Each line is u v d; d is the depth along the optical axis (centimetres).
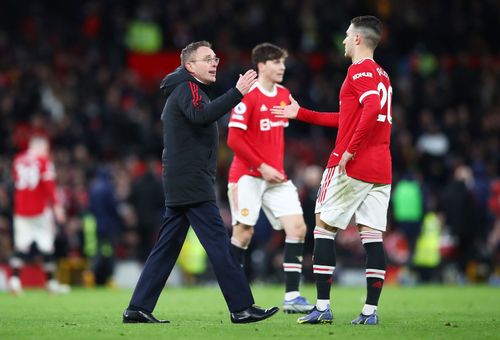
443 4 10562
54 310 3503
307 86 8681
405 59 9844
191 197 2645
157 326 2619
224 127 7969
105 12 9425
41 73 8131
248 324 2673
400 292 5081
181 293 4953
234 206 3425
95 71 8656
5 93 7781
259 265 6188
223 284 2634
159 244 2723
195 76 2692
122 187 6806
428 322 2852
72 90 8206
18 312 3378
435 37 10181
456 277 6794
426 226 6462
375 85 2603
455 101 9250
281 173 3403
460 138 8219
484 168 7331
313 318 2695
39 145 4938
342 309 3622
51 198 4881
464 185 6600
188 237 6359
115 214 6028
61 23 9631
